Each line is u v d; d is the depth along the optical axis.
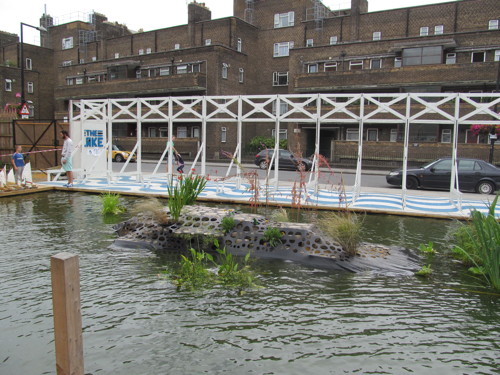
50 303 5.11
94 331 4.41
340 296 5.43
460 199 11.36
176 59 42.03
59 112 48.25
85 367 3.77
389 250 7.43
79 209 11.13
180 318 4.72
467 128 31.20
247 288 5.64
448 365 3.89
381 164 31.72
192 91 40.62
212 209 8.27
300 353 4.04
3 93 49.41
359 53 36.47
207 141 39.75
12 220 9.63
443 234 8.91
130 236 7.80
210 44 42.50
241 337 4.32
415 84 32.50
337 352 4.07
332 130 37.84
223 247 7.24
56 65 55.75
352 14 38.34
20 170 14.83
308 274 6.26
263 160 28.94
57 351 3.16
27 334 4.37
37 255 6.94
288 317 4.79
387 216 10.99
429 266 6.41
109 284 5.70
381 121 12.60
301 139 38.03
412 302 5.29
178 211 7.89
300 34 41.84
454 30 34.81
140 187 15.16
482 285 5.93
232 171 26.64
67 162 14.98
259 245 7.18
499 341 4.34
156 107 15.54
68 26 54.00
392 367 3.84
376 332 4.48
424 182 17.70
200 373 3.71
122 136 44.97
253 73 44.53
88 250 7.26
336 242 7.06
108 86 44.56
